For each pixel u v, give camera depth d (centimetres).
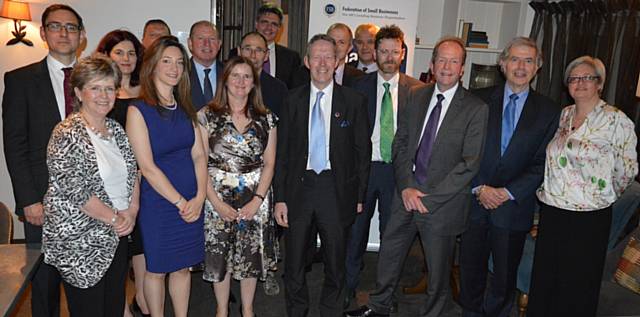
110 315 212
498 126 251
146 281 235
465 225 253
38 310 229
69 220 189
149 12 407
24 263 189
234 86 233
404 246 268
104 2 399
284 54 382
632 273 254
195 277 340
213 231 245
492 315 267
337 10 406
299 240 253
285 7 524
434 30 498
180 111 226
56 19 228
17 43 385
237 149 240
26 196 226
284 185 251
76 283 195
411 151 257
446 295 263
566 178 235
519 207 249
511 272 259
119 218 200
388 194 294
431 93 256
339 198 247
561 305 249
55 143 186
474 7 511
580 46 410
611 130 224
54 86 233
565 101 420
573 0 422
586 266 241
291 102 246
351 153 249
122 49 248
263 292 323
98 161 193
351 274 304
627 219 276
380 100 294
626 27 367
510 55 244
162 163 222
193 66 298
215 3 416
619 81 371
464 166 240
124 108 239
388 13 407
